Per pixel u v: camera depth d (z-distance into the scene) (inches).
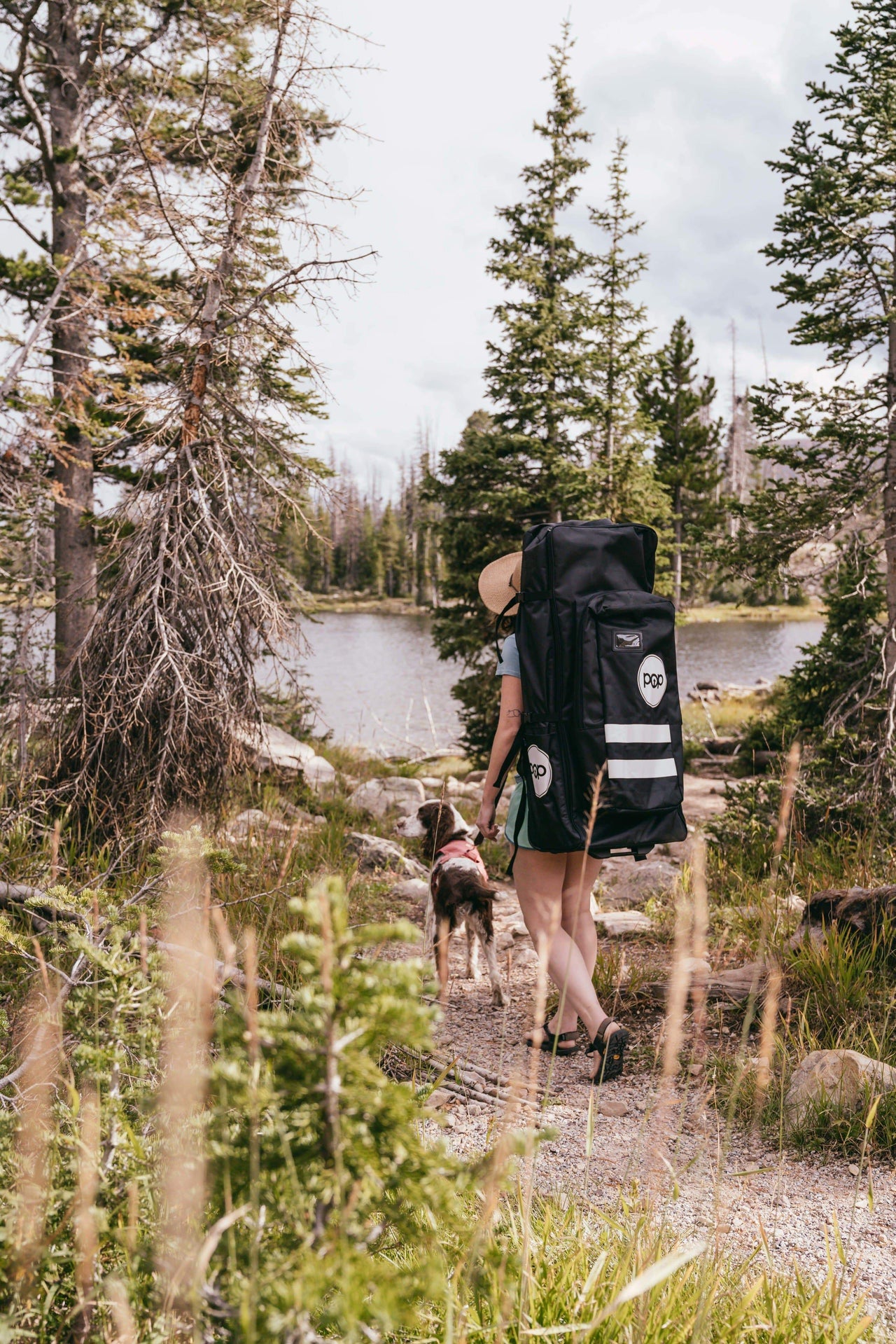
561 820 123.8
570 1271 73.8
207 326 225.3
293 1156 45.3
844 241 314.7
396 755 599.2
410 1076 140.3
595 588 129.6
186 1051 56.9
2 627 277.4
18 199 379.6
